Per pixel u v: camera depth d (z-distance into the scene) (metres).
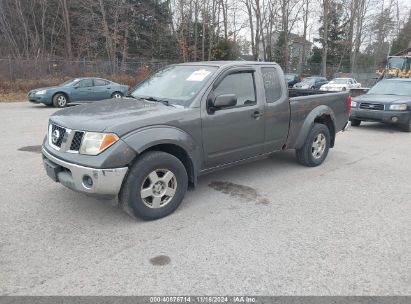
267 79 5.32
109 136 3.65
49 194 4.79
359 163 6.77
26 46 31.11
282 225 4.05
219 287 2.92
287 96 5.58
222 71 4.71
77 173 3.69
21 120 11.20
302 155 6.23
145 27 35.81
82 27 33.56
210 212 4.36
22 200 4.58
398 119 10.04
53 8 33.97
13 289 2.85
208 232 3.84
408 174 6.08
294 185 5.39
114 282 2.96
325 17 37.34
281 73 5.58
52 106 16.17
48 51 34.22
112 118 3.88
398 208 4.59
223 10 35.34
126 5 32.34
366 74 37.97
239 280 3.01
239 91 4.91
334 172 6.12
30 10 32.97
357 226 4.05
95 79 17.27
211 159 4.64
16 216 4.13
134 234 3.76
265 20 37.72
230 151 4.86
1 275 3.02
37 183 5.20
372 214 4.39
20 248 3.45
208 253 3.42
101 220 4.07
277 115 5.39
